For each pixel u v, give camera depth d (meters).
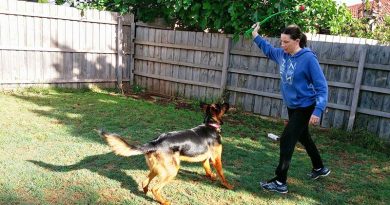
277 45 7.65
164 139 3.60
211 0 8.19
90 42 9.49
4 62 8.23
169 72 9.63
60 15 8.84
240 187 4.10
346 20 9.44
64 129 5.77
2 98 7.62
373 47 6.49
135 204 3.52
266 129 6.90
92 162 4.48
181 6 8.39
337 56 6.93
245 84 8.27
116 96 9.10
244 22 7.94
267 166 4.80
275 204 3.75
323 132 6.92
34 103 7.43
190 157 3.74
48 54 8.87
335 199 3.96
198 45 8.89
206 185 4.10
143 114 7.25
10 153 4.54
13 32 8.24
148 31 9.87
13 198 3.40
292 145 3.82
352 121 6.75
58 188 3.70
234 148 5.49
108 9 10.47
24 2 8.28
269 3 7.71
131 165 4.48
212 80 8.81
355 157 5.54
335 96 7.03
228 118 7.55
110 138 3.36
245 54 8.11
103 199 3.56
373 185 4.42
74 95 8.66
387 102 6.43
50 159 4.46
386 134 6.46
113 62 10.05
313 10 7.89
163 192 3.84
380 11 13.19
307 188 4.21
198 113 7.80
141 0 9.77
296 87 3.71
